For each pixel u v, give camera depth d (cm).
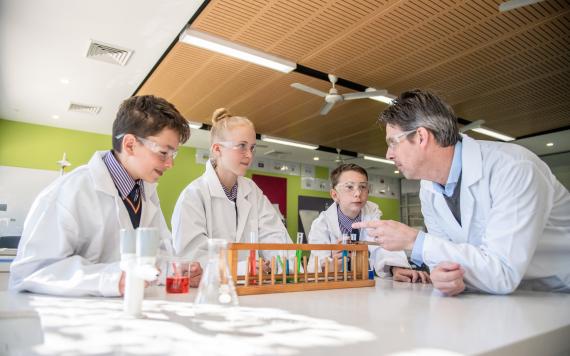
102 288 92
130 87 492
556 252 133
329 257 139
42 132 635
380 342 56
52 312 74
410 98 134
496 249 117
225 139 183
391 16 340
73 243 117
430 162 135
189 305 85
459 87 485
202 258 154
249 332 60
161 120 124
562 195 135
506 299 107
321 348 52
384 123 142
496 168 126
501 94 505
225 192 191
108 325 63
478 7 330
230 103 546
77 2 325
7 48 398
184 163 760
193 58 418
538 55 408
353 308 86
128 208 137
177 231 167
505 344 56
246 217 193
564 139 695
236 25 353
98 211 125
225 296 71
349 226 235
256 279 117
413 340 57
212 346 52
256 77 464
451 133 130
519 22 351
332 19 343
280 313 78
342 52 402
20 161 614
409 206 1078
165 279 120
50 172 632
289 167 913
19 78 466
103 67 440
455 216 146
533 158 133
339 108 564
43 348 49
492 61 420
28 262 106
